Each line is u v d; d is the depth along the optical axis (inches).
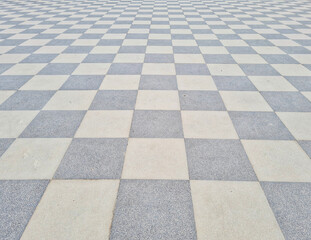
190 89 119.0
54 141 83.1
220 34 207.5
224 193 63.9
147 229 54.6
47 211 58.6
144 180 67.7
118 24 237.5
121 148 80.0
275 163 73.8
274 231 54.3
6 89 118.1
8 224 55.6
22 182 66.9
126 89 118.8
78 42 187.5
